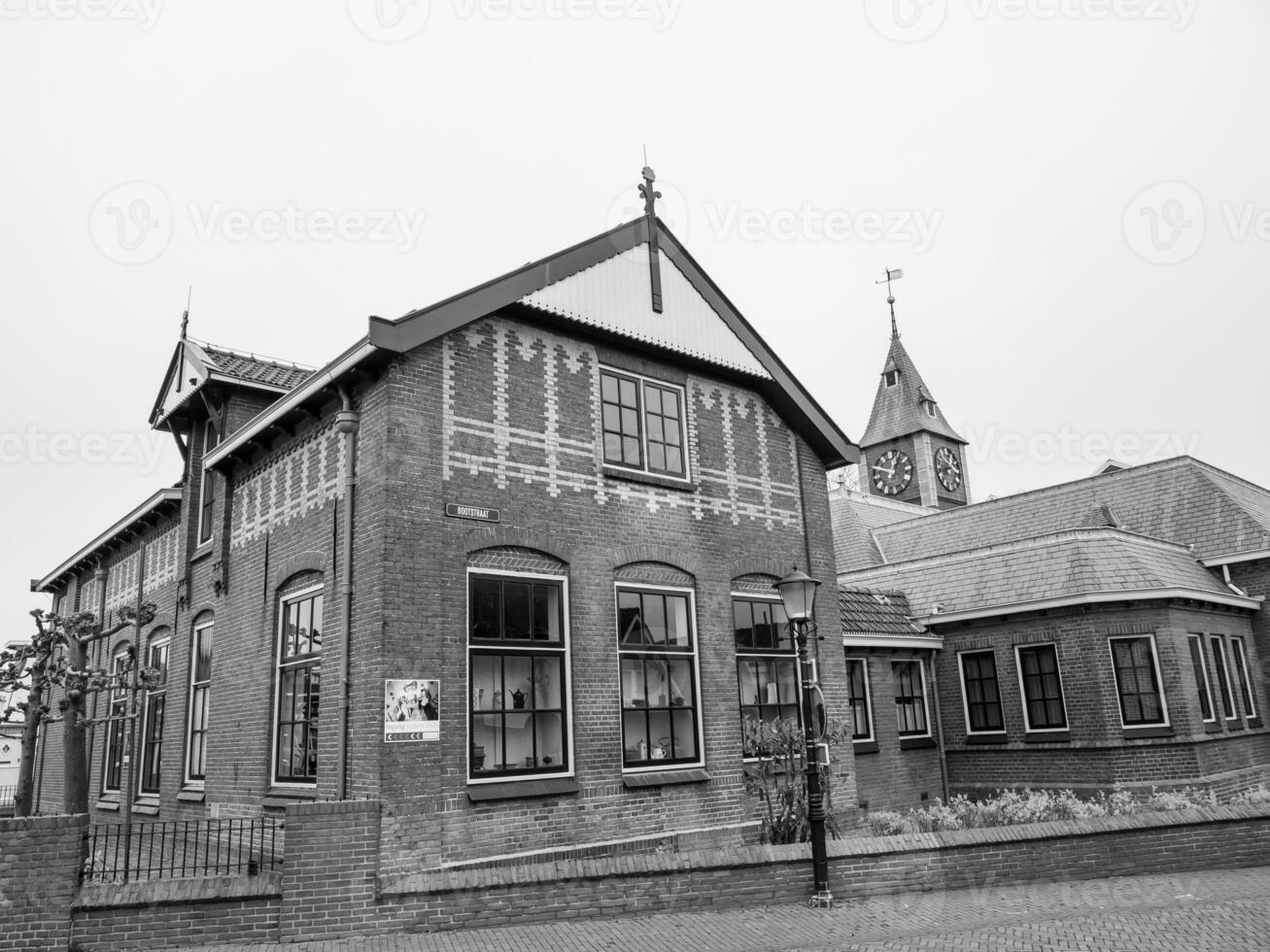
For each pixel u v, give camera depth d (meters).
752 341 15.71
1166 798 15.80
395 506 10.89
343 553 11.29
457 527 11.41
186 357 16.86
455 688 10.91
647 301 14.22
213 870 11.20
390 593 10.63
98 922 8.41
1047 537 20.73
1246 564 22.05
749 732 13.16
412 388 11.34
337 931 9.10
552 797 11.47
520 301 12.45
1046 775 19.23
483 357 12.18
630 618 13.16
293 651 12.56
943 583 21.98
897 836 11.14
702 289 15.14
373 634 10.60
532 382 12.66
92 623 13.15
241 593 14.04
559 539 12.41
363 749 10.37
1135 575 18.97
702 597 14.00
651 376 14.32
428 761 10.45
